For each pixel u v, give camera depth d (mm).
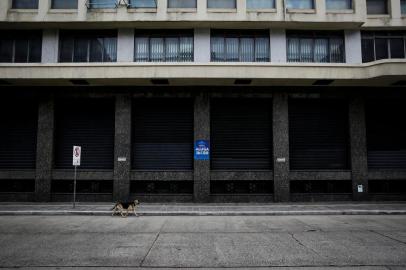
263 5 18875
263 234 10250
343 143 19281
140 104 19344
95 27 18969
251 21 18234
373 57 19375
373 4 19516
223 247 8516
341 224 12148
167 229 11156
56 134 19125
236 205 17172
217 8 18688
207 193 18266
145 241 9250
